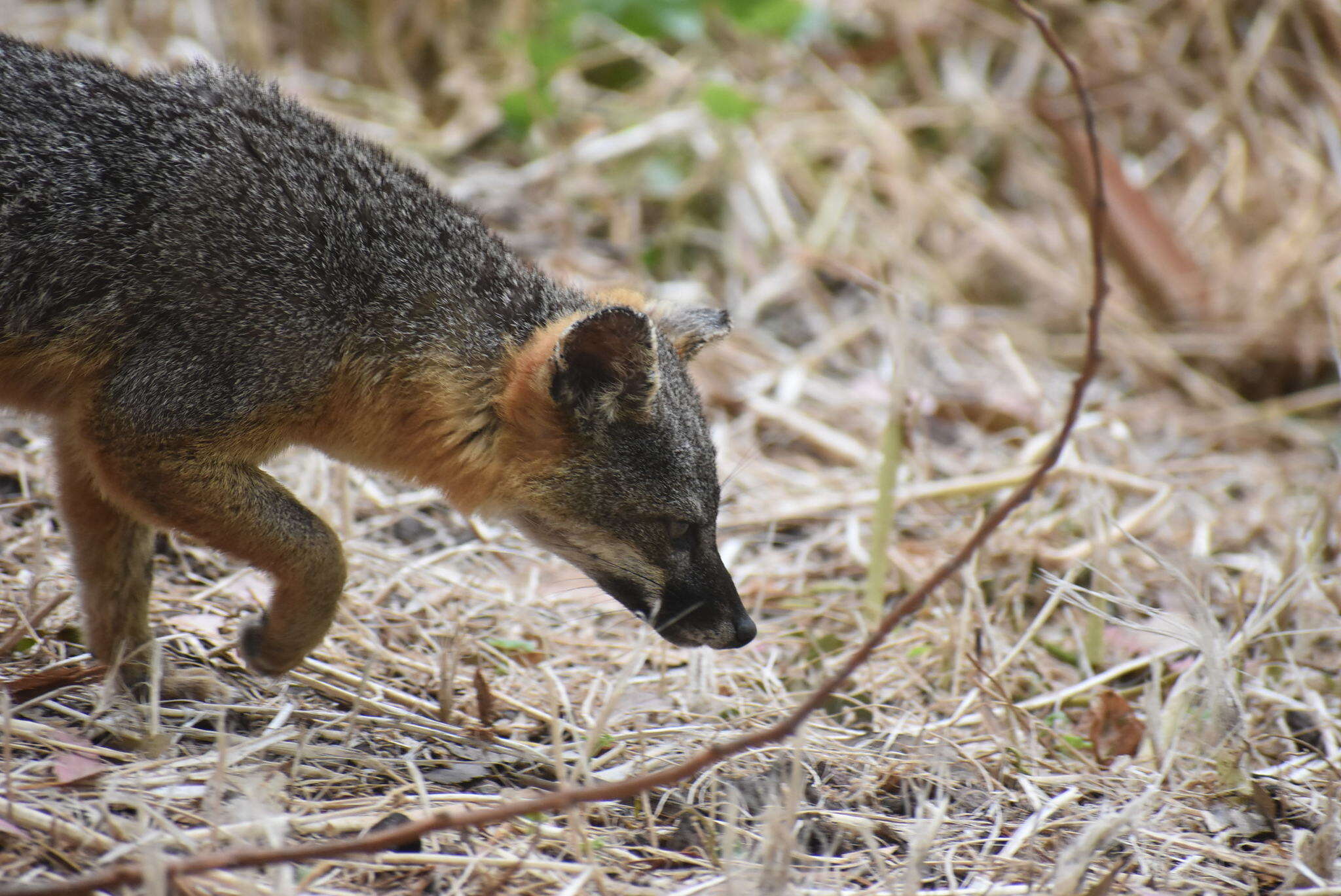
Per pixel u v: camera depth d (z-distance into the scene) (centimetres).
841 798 868
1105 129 2108
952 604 1248
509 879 728
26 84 863
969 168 2066
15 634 913
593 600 1212
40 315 849
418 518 1312
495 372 938
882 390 1670
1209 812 884
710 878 752
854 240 1919
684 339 1051
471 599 1164
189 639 995
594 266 1789
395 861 721
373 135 1880
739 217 1909
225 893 676
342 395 906
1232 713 923
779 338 1788
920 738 918
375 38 2025
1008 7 2181
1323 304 1817
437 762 871
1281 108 2106
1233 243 1944
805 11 1886
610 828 807
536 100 1858
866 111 2028
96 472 870
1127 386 1816
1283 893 780
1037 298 1959
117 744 827
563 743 904
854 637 1188
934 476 1526
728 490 1451
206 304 855
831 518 1424
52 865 682
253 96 937
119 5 1872
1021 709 993
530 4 2028
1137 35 2141
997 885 777
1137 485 1448
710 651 1078
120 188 859
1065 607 1238
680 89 2045
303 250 885
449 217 976
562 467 941
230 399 857
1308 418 1781
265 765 816
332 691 941
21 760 776
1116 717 1009
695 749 913
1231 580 1322
